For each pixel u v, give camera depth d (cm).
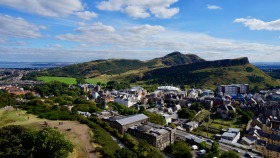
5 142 10756
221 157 16000
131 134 18788
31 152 10512
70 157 12275
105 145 14388
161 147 17475
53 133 11350
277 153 19300
